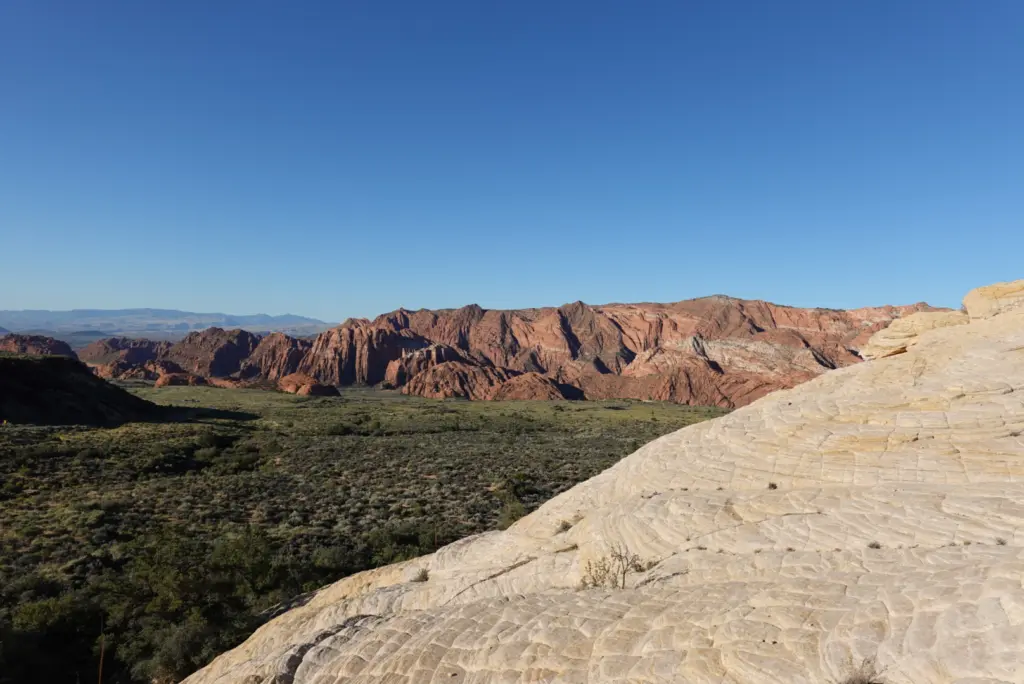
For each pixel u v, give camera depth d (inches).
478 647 381.7
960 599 264.1
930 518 446.6
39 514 1435.8
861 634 261.4
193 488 1819.6
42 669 796.6
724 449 768.3
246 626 905.5
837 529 475.8
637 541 621.6
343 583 961.5
